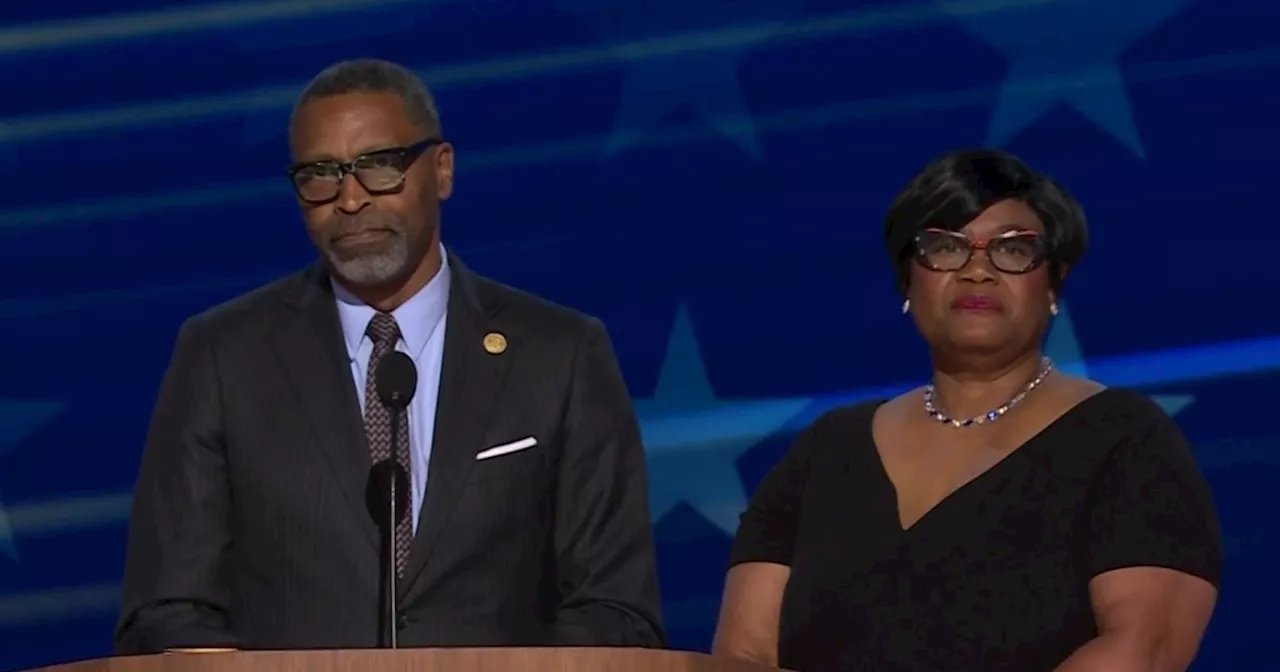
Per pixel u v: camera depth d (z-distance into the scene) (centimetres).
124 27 1845
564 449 1318
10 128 1839
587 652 918
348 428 1301
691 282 1788
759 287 1778
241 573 1292
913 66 1767
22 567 1812
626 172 1795
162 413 1325
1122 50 1738
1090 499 1159
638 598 1287
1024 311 1208
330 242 1296
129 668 920
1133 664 1097
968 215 1209
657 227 1789
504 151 1805
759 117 1788
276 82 1836
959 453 1202
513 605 1287
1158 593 1122
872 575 1181
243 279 1825
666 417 1783
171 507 1291
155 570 1276
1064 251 1225
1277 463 1694
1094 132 1736
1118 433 1173
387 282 1305
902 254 1243
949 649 1147
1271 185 1709
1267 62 1716
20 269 1830
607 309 1791
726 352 1780
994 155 1227
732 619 1254
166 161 1833
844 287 1769
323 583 1277
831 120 1777
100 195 1834
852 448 1245
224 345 1332
